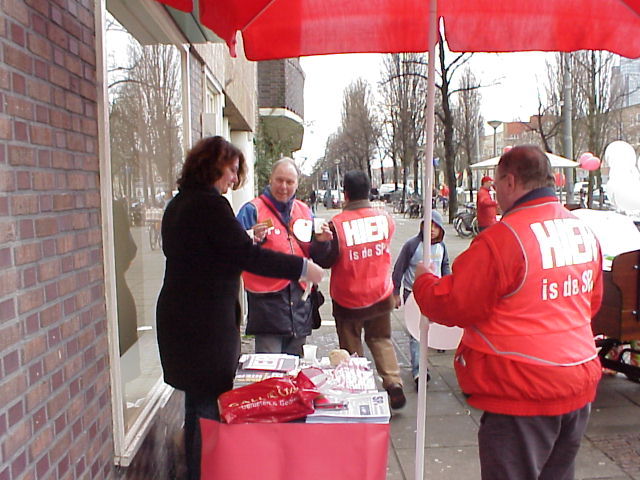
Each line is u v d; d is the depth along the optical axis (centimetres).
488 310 211
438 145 2948
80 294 199
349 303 397
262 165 1294
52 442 174
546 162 221
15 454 151
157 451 291
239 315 249
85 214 205
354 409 230
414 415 427
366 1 282
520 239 207
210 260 225
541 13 283
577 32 288
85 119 207
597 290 243
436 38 240
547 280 207
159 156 358
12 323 151
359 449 219
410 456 365
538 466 214
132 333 304
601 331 404
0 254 147
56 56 183
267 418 222
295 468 219
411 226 2275
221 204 226
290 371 281
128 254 300
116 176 280
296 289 357
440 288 217
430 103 240
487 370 212
